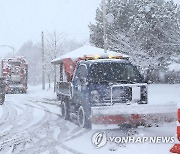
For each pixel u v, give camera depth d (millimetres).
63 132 10875
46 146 8945
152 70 34094
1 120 14195
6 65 35750
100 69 10945
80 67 11719
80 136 9984
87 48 13953
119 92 10320
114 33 34938
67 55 13797
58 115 15547
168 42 31984
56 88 14938
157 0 33781
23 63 36188
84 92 10734
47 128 11859
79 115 11414
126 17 36156
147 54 32656
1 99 21547
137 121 9539
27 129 11789
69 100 13211
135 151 7832
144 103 10266
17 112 17062
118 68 11117
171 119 9750
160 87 30500
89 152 7992
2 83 21797
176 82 35750
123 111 9438
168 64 34625
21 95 32656
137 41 32688
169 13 32219
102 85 10398
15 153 8289
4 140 9969
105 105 10258
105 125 9414
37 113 16516
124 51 32906
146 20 32656
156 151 7742
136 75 11211
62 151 8266
